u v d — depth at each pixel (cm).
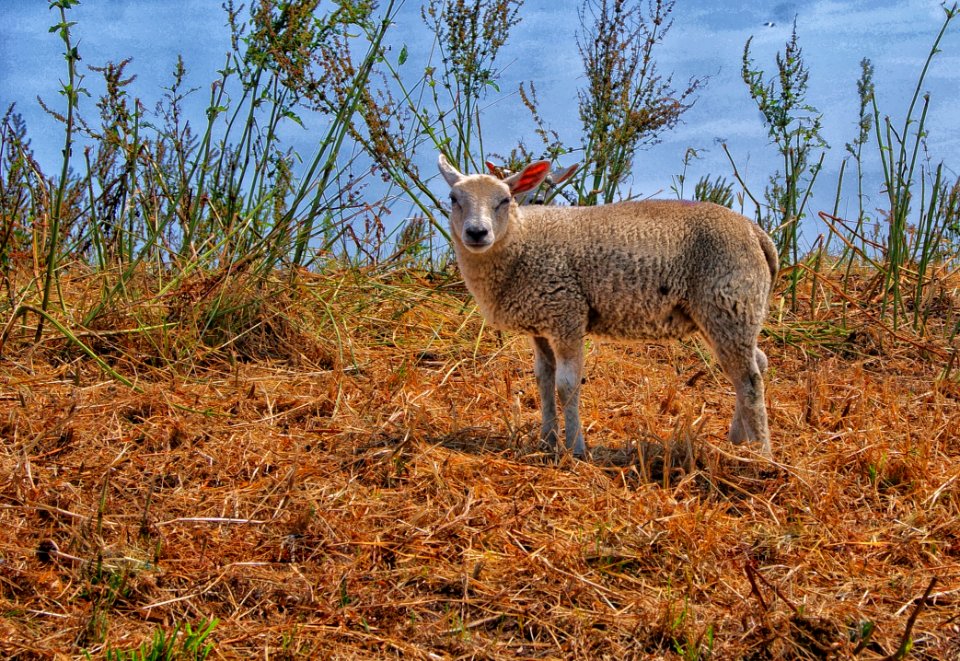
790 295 855
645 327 520
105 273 685
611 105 843
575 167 545
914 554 417
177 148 746
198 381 611
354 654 342
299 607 368
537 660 344
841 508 461
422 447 499
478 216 500
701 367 709
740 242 500
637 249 505
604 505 453
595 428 567
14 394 559
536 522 436
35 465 473
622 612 370
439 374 656
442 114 804
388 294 766
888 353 734
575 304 511
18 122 717
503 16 816
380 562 402
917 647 351
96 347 641
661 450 517
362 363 667
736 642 352
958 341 757
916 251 845
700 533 421
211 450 498
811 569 406
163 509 439
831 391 636
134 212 770
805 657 346
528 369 683
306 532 420
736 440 532
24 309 604
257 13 708
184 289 668
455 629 358
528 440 536
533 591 382
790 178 834
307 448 514
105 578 382
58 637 346
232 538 416
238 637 350
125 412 542
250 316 679
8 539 402
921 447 502
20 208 709
